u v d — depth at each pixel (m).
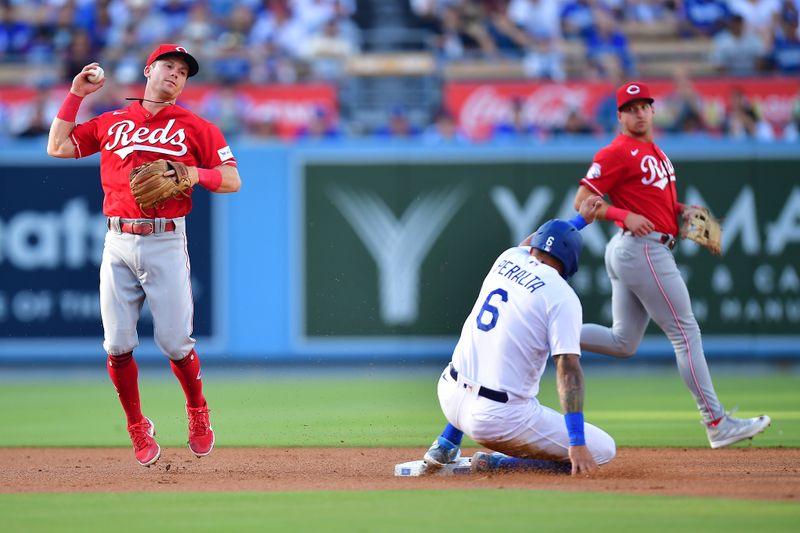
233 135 54.12
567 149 48.91
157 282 19.38
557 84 54.19
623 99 23.33
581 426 17.47
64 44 56.62
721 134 53.53
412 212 49.06
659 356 49.81
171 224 19.36
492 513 14.23
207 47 57.50
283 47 58.34
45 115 53.62
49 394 39.25
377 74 56.91
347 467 20.69
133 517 14.27
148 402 35.81
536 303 17.47
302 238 49.09
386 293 49.12
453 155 49.06
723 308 48.53
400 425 29.06
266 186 49.03
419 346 49.03
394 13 58.72
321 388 40.25
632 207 23.27
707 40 57.28
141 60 56.25
